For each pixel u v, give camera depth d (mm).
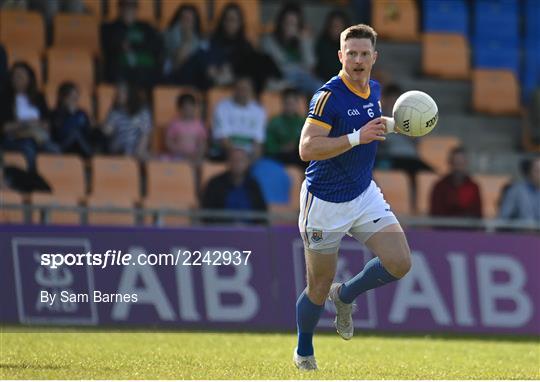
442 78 64938
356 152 24453
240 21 57156
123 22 55969
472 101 64750
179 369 25172
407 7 65875
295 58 58875
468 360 31125
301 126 52594
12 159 48000
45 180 46875
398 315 43031
